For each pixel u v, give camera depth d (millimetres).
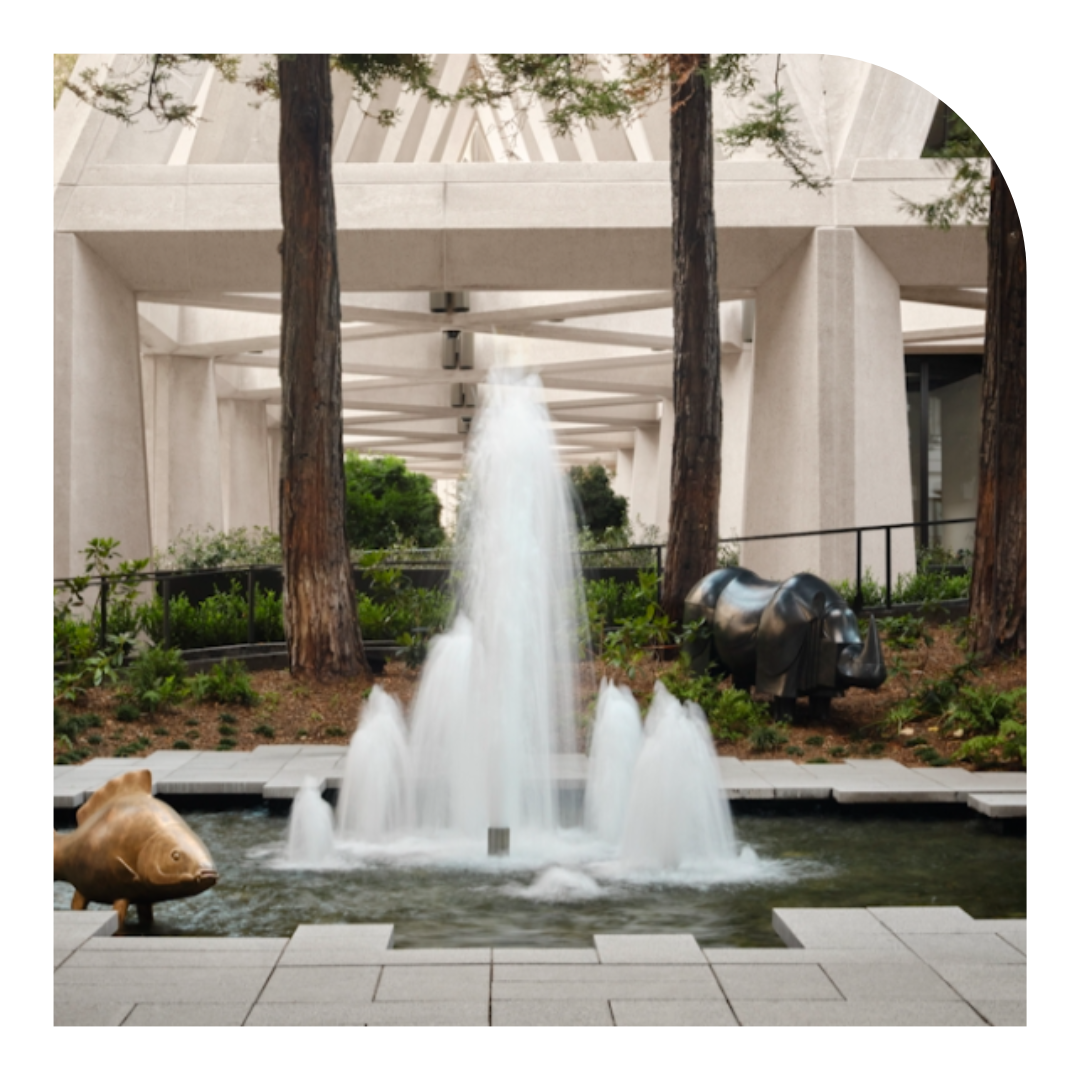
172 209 18766
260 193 18828
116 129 18891
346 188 18828
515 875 7051
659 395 32656
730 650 11430
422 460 55031
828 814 8625
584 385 30062
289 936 5863
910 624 12992
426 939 5785
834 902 6492
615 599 15039
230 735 10969
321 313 12750
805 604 10773
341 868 7191
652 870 7156
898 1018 4488
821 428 18250
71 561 18109
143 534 20094
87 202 18656
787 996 4684
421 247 18875
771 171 18578
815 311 18359
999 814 8094
